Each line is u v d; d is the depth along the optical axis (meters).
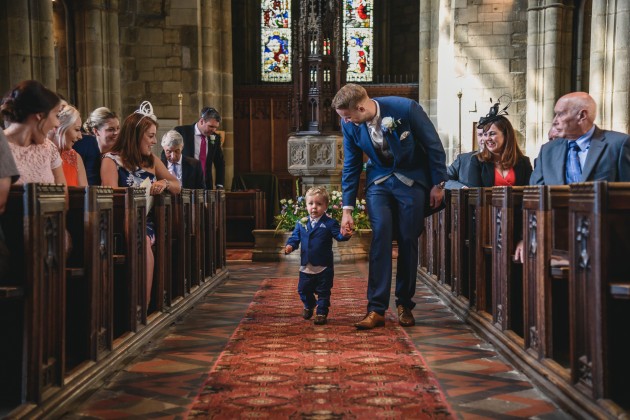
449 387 3.87
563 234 3.95
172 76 16.78
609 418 2.96
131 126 5.82
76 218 4.05
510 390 3.81
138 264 4.99
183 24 16.72
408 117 5.42
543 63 15.16
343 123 5.63
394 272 9.36
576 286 3.39
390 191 5.59
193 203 7.16
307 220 5.87
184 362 4.47
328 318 6.02
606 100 10.82
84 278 4.02
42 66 10.91
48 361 3.39
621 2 10.56
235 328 5.59
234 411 3.48
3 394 3.54
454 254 6.58
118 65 16.27
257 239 11.07
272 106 20.05
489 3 15.80
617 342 3.25
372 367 4.31
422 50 18.23
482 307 5.57
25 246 3.18
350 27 23.27
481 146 6.41
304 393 3.77
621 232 3.22
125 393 3.79
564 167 4.94
